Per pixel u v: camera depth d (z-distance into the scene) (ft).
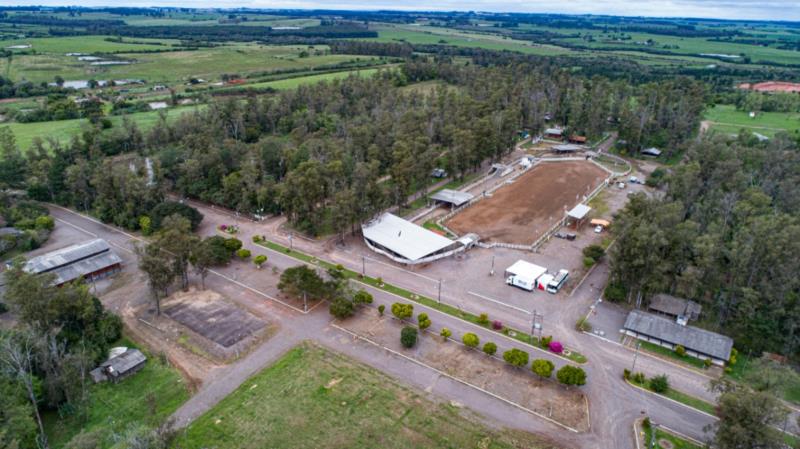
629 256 302.45
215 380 248.93
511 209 475.31
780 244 275.59
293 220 435.12
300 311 308.40
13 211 425.28
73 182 462.19
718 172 438.81
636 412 227.61
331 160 490.49
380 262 371.56
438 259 375.66
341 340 279.90
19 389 212.02
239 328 289.53
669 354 267.80
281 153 520.01
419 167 479.41
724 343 262.88
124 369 249.96
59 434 216.54
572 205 483.51
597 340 279.69
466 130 547.90
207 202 488.85
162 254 310.65
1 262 368.48
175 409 230.07
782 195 406.41
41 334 244.01
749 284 285.23
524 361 248.32
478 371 254.68
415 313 305.94
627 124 647.15
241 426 219.61
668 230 306.14
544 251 388.98
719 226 341.62
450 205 483.92
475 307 312.71
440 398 235.81
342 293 301.84
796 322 266.16
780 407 177.88
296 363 260.42
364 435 214.07
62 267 344.08
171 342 279.28
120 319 288.10
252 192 450.71
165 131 597.52
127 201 439.63
